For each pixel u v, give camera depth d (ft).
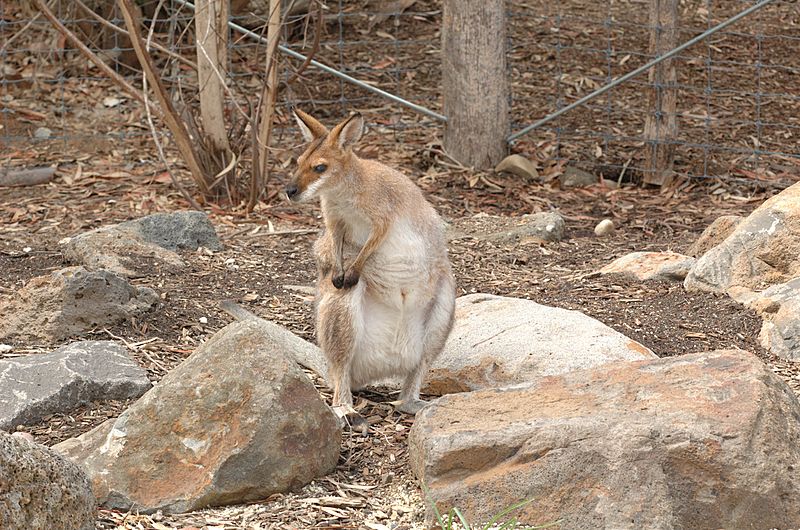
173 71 53.78
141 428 20.59
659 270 34.27
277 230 39.86
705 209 43.70
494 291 34.09
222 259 36.09
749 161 48.08
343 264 25.35
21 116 52.08
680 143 46.52
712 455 18.45
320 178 24.32
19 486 16.26
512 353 26.12
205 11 41.65
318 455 21.15
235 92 52.24
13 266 34.55
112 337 28.35
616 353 25.64
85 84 54.95
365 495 20.77
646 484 18.37
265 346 21.24
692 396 19.81
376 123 51.78
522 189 45.83
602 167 48.08
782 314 29.40
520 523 18.53
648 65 44.86
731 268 32.60
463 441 19.15
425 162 47.91
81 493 17.63
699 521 18.47
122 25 55.16
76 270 28.94
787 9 61.31
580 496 18.44
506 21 47.44
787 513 18.48
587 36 58.70
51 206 41.93
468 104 47.29
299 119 26.21
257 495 20.39
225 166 43.16
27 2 57.06
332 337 24.49
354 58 57.77
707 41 57.88
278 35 41.22
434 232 25.41
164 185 45.03
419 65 57.16
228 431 20.39
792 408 20.17
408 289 24.75
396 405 25.26
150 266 34.17
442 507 18.86
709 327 30.32
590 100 50.57
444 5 47.09
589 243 39.55
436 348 25.39
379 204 24.56
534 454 18.84
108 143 49.78
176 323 29.73
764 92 53.72
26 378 24.14
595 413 19.48
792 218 32.40
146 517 19.53
